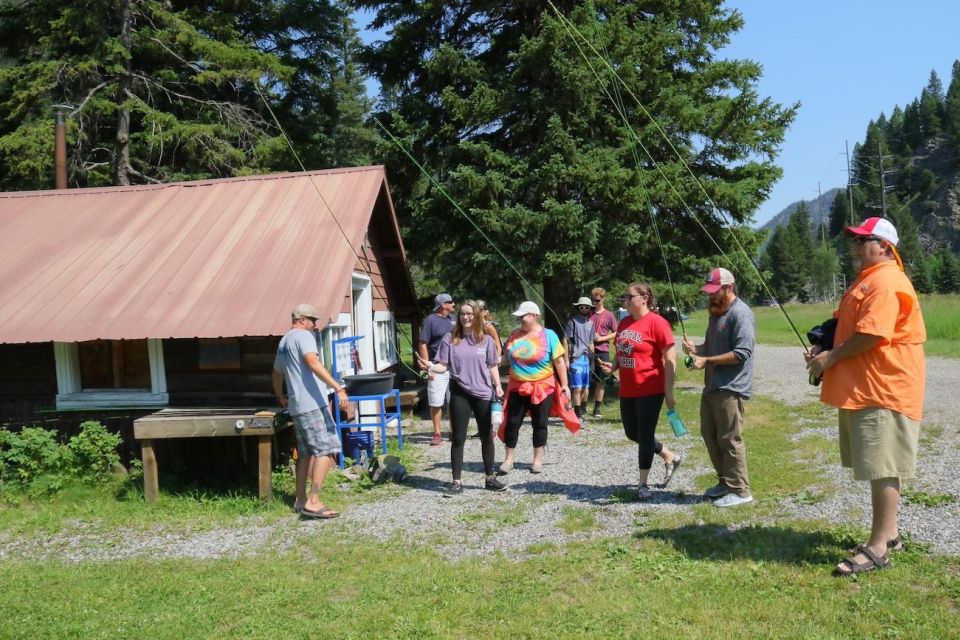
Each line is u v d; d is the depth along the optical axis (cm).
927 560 463
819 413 1059
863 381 448
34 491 745
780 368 1795
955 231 13950
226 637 420
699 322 4903
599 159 1312
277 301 816
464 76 1403
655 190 1315
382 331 1255
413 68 1562
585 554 518
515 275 1378
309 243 908
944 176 15312
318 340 899
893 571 448
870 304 438
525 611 431
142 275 884
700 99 1451
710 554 502
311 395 651
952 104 15762
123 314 820
